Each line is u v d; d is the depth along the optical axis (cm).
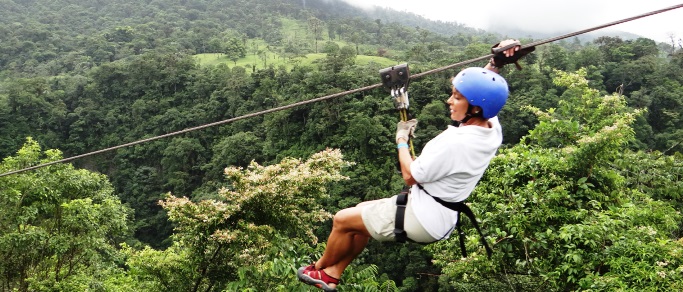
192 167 6038
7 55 10138
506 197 838
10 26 11238
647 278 580
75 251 1669
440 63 6675
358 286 569
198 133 6431
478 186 884
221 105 6556
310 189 1018
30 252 1560
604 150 848
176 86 7269
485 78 214
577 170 864
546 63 6266
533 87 5238
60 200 1661
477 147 213
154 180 6047
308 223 1069
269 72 6769
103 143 6744
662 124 5031
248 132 5841
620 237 667
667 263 586
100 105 7194
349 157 4628
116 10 14550
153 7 14400
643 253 620
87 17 13900
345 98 5234
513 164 868
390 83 248
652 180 1184
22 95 6531
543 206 774
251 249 936
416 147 4531
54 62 9712
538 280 821
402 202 227
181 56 9312
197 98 6969
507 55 259
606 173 878
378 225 231
